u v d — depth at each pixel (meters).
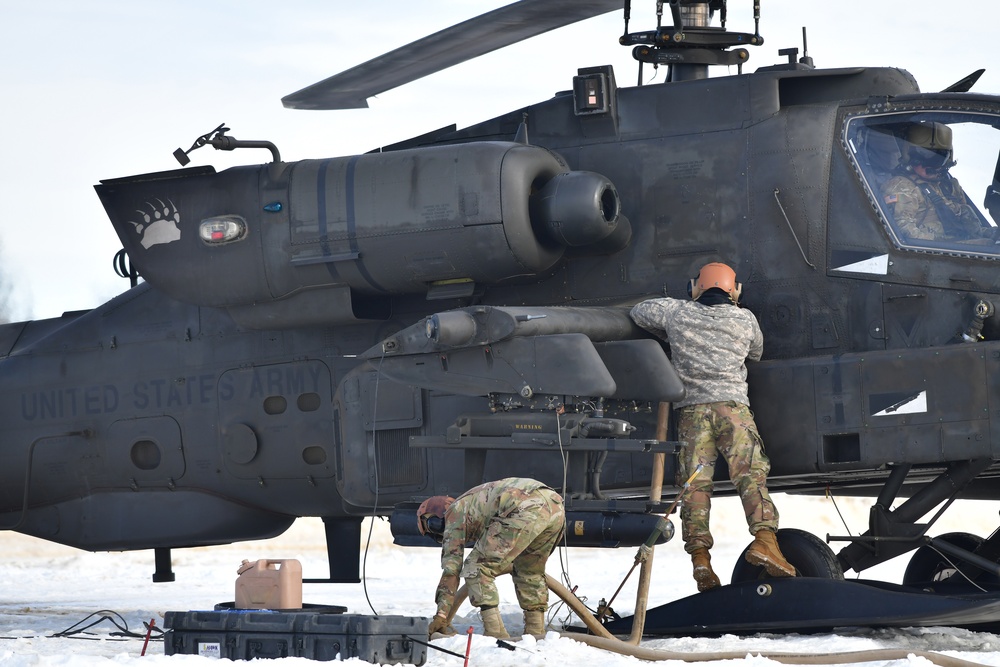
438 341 18.00
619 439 17.89
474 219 20.02
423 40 22.25
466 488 19.08
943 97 19.84
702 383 18.92
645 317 19.58
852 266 19.64
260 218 21.50
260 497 23.53
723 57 22.59
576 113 21.23
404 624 15.63
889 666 14.53
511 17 21.42
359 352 22.23
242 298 21.83
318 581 22.81
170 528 24.38
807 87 20.88
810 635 18.67
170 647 16.78
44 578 49.06
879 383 18.50
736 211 20.44
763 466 18.61
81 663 15.10
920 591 18.58
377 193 20.77
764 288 20.19
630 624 19.02
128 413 24.52
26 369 25.67
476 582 16.61
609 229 20.16
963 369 17.98
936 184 19.75
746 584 18.31
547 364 18.12
